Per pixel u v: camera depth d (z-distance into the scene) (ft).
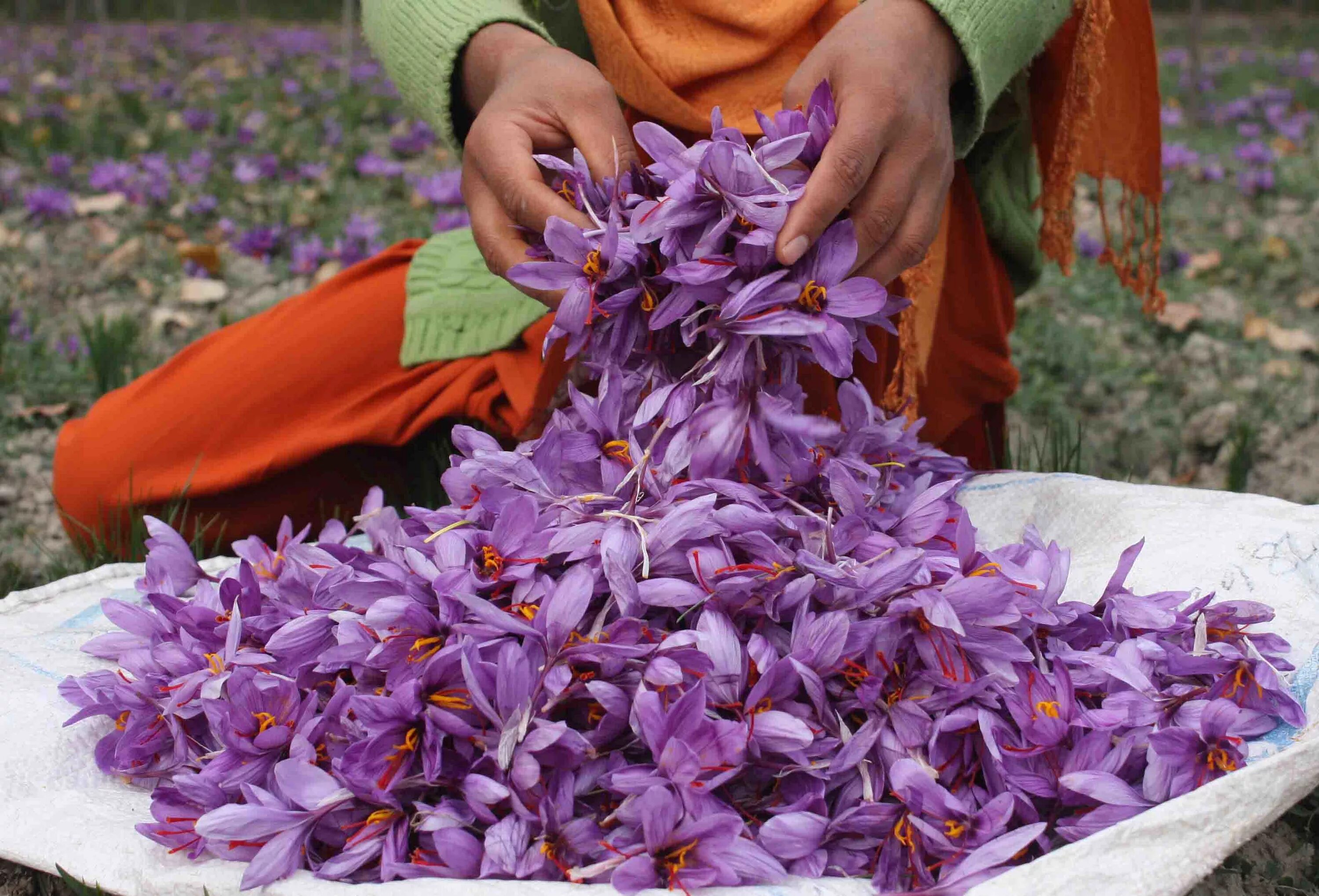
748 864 2.93
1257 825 2.97
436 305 4.45
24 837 3.21
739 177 3.16
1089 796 3.07
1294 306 7.63
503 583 3.22
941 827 3.00
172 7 24.75
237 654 3.28
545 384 3.93
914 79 3.27
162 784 3.32
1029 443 5.61
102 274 7.98
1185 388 6.20
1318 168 11.23
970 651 3.13
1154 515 3.72
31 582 4.59
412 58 3.85
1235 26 24.22
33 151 10.90
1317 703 3.23
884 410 4.01
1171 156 10.76
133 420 4.49
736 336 3.20
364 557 3.43
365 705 3.03
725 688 3.09
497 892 2.89
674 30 3.87
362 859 3.01
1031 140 4.41
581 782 3.06
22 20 14.05
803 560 3.14
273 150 11.68
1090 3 3.93
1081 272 7.88
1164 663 3.28
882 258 3.35
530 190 3.31
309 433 4.43
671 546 3.16
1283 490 5.12
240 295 7.75
